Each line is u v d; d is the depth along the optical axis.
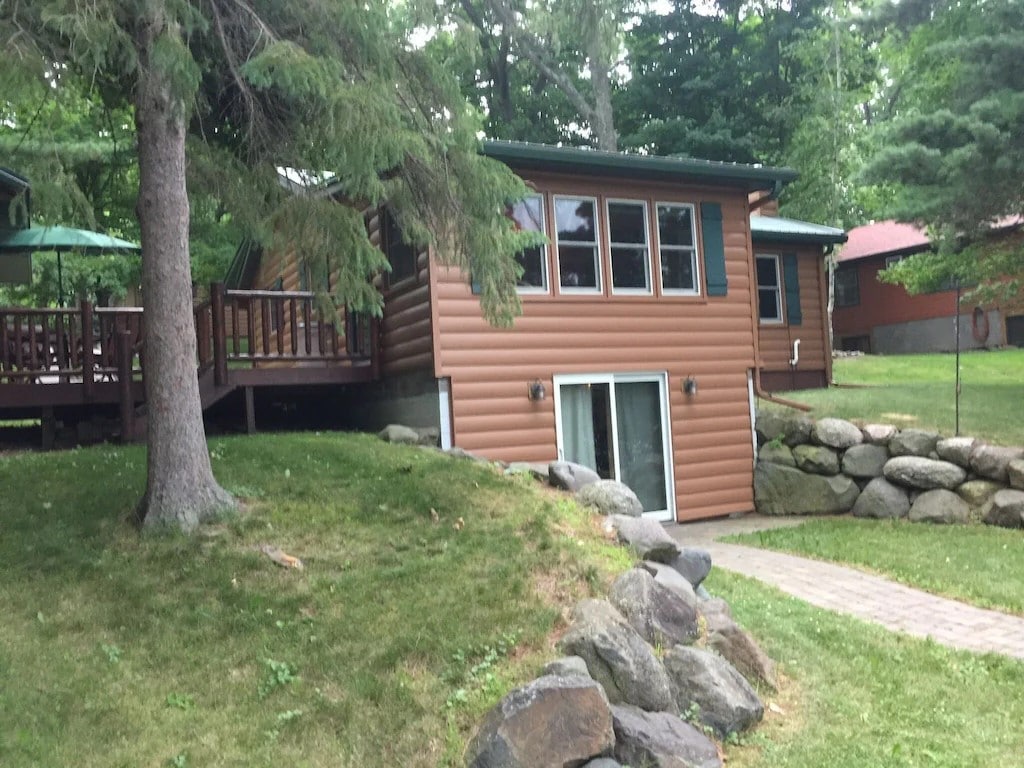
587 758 3.52
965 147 10.82
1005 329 22.05
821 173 24.33
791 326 15.77
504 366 9.75
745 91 25.03
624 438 10.59
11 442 10.05
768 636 5.46
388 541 5.55
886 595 6.93
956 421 10.32
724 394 11.30
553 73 22.41
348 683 4.07
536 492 6.60
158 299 5.82
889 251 24.27
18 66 4.88
